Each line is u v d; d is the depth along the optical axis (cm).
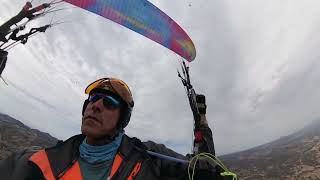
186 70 110
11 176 69
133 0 357
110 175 68
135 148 74
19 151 75
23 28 371
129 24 366
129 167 70
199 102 83
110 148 71
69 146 73
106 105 71
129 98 76
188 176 73
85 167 69
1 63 357
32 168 69
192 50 394
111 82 74
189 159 78
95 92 74
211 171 71
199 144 79
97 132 69
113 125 72
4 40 365
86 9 365
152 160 74
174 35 376
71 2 370
